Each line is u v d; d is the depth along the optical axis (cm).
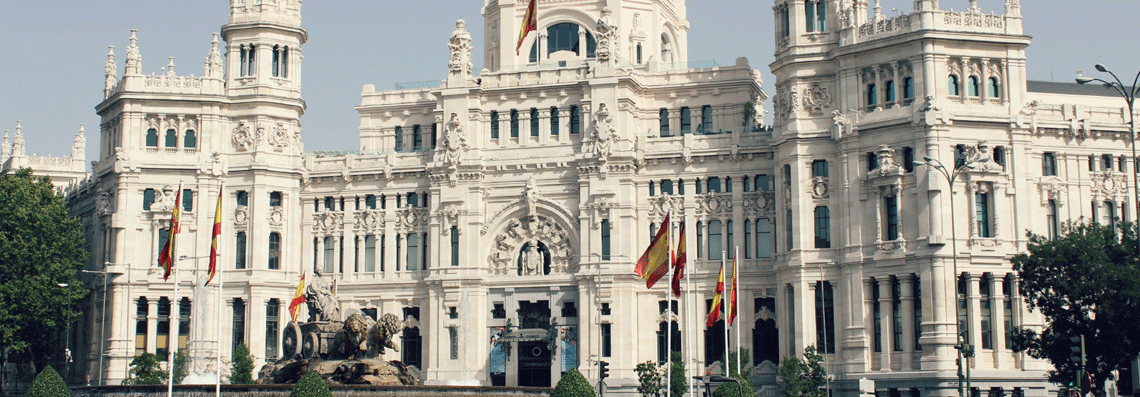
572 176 12512
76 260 13325
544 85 12631
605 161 12281
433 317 12638
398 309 12962
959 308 10788
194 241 12625
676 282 8612
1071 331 9419
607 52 12444
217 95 12775
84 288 13438
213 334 12469
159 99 12712
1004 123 11019
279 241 12838
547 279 12469
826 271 11375
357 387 7819
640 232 12369
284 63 13075
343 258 13138
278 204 12900
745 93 12712
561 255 12512
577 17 13550
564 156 12512
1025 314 10869
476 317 12531
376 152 13400
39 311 12100
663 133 12838
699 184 12362
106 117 13238
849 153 11281
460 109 12800
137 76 12756
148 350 12412
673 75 12862
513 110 12781
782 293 11719
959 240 10781
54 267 12275
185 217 12619
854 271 11156
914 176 10906
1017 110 11088
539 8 13662
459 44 12912
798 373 10825
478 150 12719
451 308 12600
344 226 13150
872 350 11081
